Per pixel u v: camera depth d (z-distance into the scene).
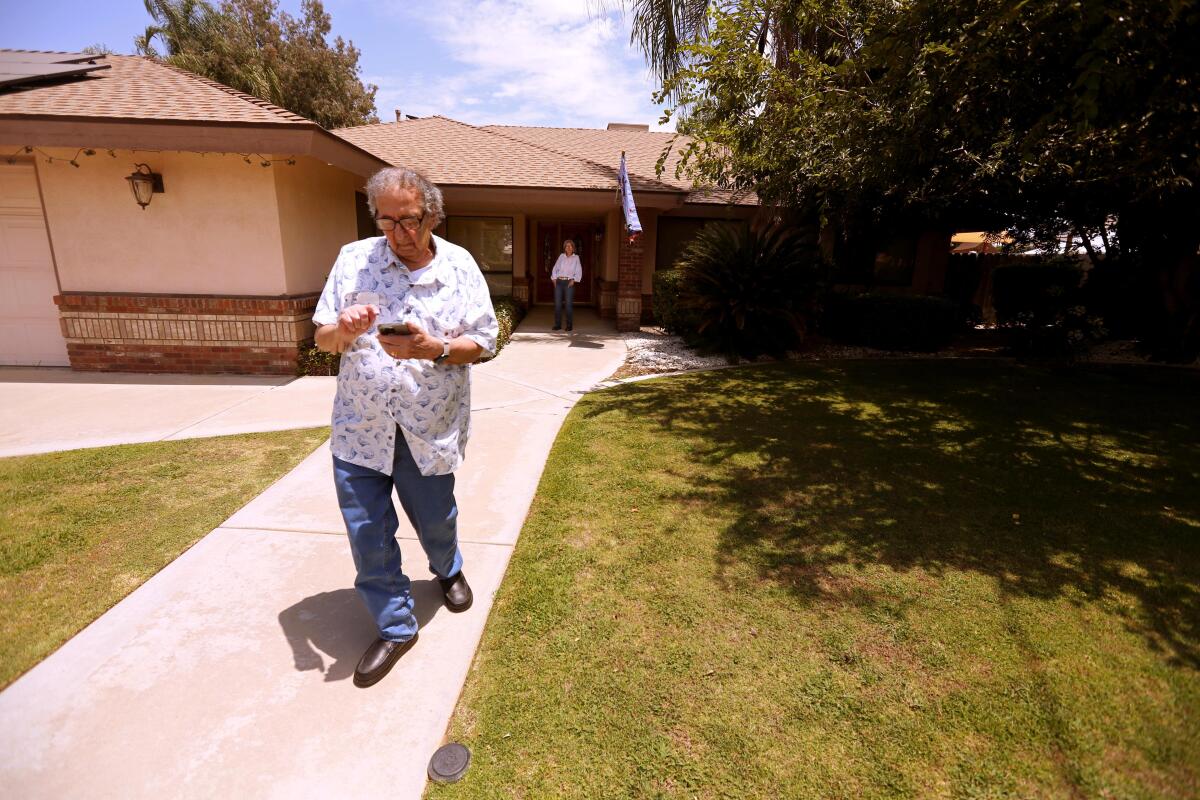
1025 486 4.20
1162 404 6.63
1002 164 6.45
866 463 4.59
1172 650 2.48
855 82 6.13
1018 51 4.02
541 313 14.89
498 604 2.76
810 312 9.43
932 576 3.01
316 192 8.10
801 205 9.25
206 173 6.77
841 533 3.45
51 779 1.82
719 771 1.90
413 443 2.24
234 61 21.31
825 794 1.83
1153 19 3.25
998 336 12.37
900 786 1.85
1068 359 9.31
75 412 5.51
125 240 6.87
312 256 7.93
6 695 2.12
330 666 2.34
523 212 14.13
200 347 7.09
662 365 8.45
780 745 2.00
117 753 1.91
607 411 5.98
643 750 1.98
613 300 13.68
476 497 3.89
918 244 13.21
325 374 7.30
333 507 3.65
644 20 8.57
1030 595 2.86
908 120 4.94
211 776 1.84
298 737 2.00
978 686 2.26
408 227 2.04
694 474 4.32
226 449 4.59
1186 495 4.10
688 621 2.63
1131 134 4.48
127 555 3.06
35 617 2.55
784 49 7.99
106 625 2.52
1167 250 9.36
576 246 16.83
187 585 2.83
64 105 6.31
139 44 21.25
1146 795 1.82
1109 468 4.60
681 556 3.18
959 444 5.10
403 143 12.35
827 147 6.55
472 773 1.89
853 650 2.46
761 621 2.64
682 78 6.45
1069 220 10.89
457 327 2.24
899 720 2.10
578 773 1.89
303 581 2.90
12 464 4.20
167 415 5.46
